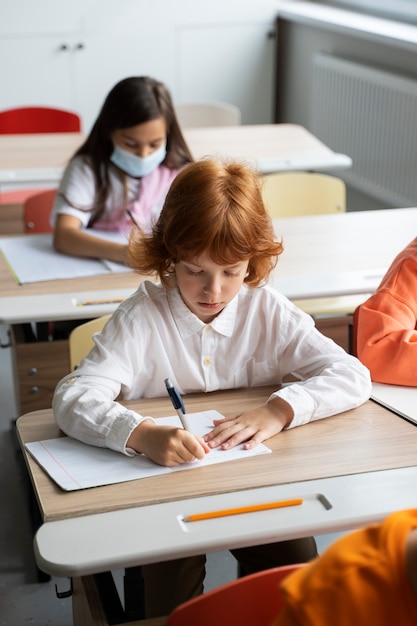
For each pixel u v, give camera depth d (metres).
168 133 2.70
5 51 4.90
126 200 2.65
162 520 1.25
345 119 4.79
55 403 1.51
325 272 2.37
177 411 1.43
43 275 2.37
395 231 2.75
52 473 1.36
